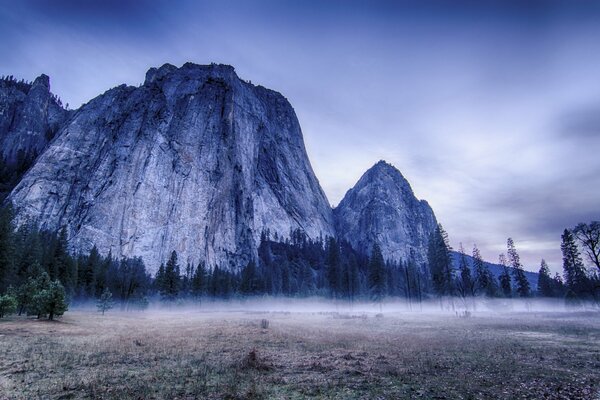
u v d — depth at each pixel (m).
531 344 22.28
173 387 12.09
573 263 74.19
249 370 14.91
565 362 16.34
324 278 166.75
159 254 158.75
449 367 15.51
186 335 28.05
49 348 20.08
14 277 62.44
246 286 115.25
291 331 31.78
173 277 96.88
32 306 39.38
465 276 87.88
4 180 184.12
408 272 124.50
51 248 88.75
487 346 21.58
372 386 12.38
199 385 12.27
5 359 16.72
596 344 22.02
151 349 20.33
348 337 26.98
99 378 13.16
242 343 23.41
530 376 13.66
